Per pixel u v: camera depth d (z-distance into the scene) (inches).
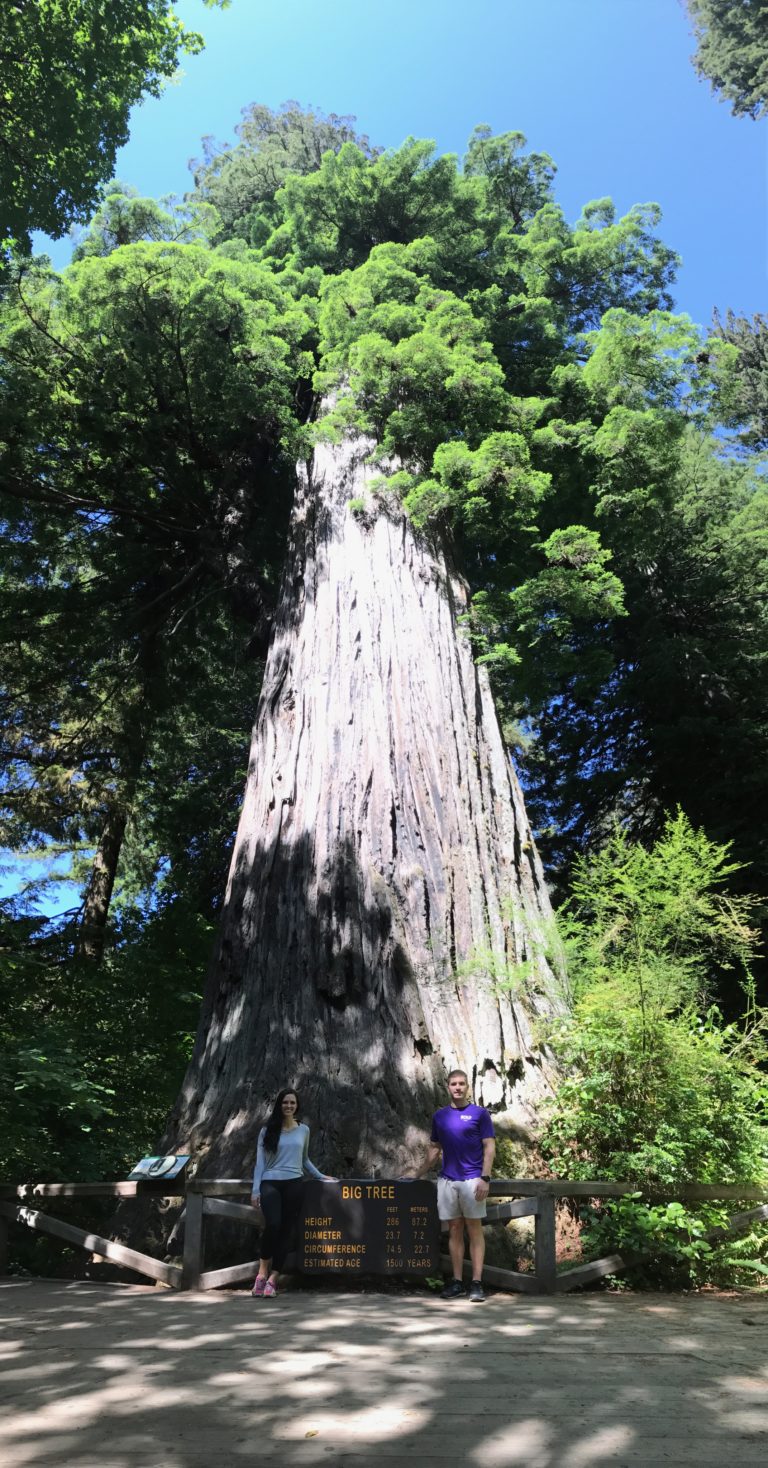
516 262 711.7
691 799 723.4
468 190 699.4
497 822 396.2
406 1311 209.0
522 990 337.7
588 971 328.8
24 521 673.6
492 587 598.5
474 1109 243.1
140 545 695.1
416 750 386.0
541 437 529.3
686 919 322.0
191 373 590.9
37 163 478.6
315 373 581.9
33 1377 144.8
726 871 326.6
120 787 728.3
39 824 732.0
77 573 739.4
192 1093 334.3
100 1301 225.8
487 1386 138.3
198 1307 215.0
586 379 567.8
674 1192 262.8
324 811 369.4
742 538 752.3
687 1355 159.8
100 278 546.9
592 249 700.0
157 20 478.3
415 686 408.5
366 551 466.6
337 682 411.2
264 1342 170.9
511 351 666.8
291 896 355.9
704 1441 113.3
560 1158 285.7
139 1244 290.7
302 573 482.3
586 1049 291.1
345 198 689.6
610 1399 131.3
